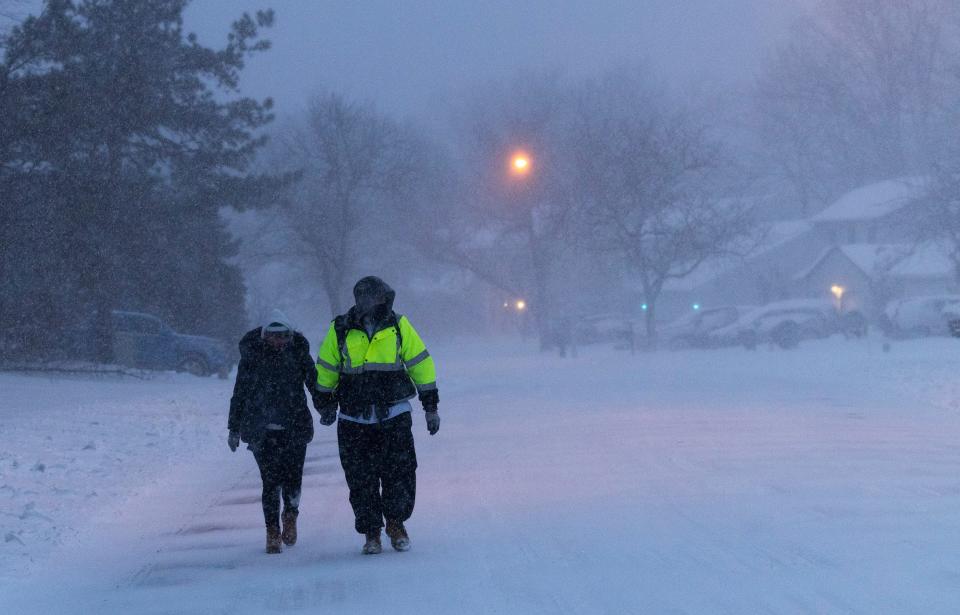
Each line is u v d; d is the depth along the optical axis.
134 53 73.12
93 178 66.75
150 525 20.52
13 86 60.72
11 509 21.28
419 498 21.48
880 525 16.23
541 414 39.34
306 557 16.69
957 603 11.59
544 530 17.31
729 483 21.23
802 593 12.34
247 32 83.75
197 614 13.27
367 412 16.27
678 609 11.95
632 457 26.09
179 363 73.31
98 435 34.03
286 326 17.27
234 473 27.67
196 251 87.75
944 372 51.59
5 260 60.81
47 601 14.62
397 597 13.43
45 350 63.34
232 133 83.69
